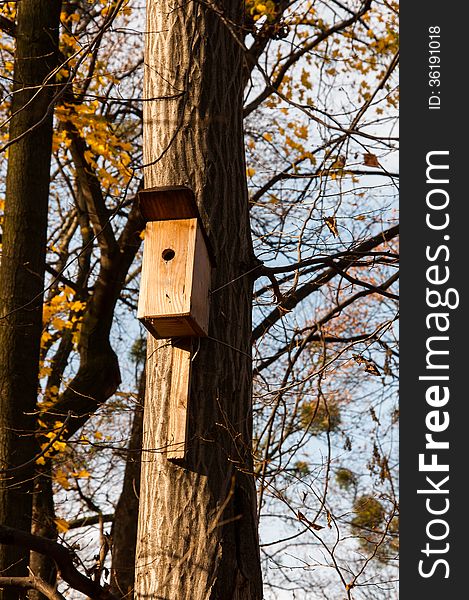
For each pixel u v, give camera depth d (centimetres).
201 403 573
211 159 627
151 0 678
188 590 531
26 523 796
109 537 643
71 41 1065
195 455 562
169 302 558
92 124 1048
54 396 1162
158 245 578
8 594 751
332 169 752
